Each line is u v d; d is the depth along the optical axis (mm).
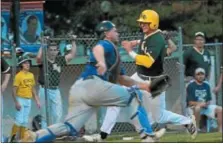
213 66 28438
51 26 48875
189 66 26453
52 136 16609
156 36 19594
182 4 42688
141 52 19797
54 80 24688
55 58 24703
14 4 30484
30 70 26469
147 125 18375
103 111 25000
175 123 20594
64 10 48938
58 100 24734
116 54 17469
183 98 25938
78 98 16828
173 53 26500
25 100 23984
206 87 26344
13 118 25672
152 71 19688
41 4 29672
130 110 18234
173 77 27609
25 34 29547
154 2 43531
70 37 26516
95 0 46375
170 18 43031
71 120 16797
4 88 23203
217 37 44000
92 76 16891
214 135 23859
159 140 20781
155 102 19859
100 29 17547
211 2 44406
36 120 25125
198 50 26406
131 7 43062
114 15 43250
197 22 43062
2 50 25297
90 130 25047
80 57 26344
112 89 17000
